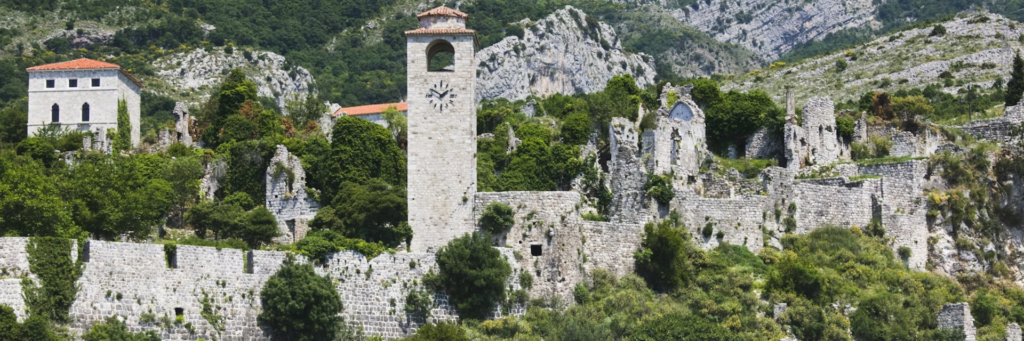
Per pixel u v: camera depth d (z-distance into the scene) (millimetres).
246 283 140625
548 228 154250
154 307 133125
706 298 158125
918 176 194000
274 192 183125
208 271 138250
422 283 145625
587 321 144000
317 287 140625
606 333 142750
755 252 175250
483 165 189625
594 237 160750
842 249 176875
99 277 129875
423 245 159000
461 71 163125
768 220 179125
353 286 144750
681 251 164125
